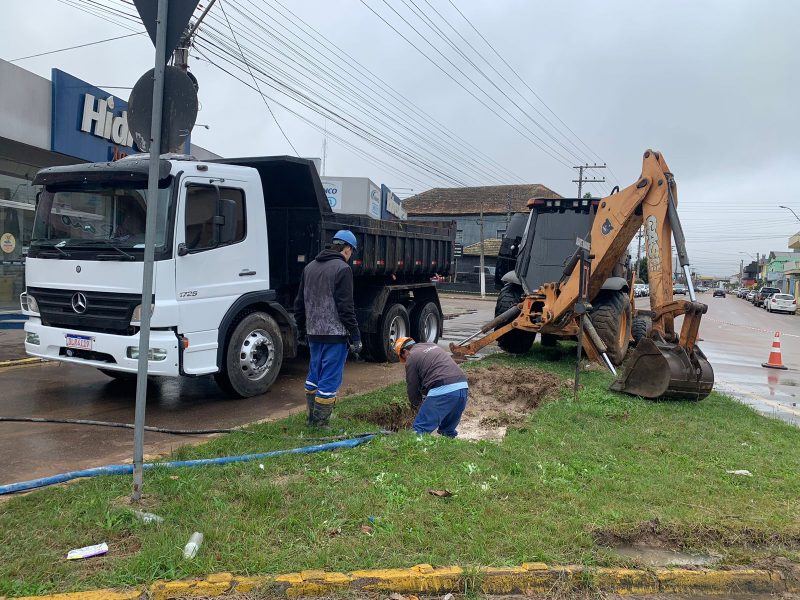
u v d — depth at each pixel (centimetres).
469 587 325
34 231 720
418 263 1169
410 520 376
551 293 995
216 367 702
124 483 418
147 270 385
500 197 5678
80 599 289
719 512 427
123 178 656
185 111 382
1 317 1355
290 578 312
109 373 829
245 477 433
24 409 680
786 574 363
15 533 342
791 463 555
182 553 323
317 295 577
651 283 868
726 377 1198
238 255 728
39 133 1341
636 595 345
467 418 754
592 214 1119
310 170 848
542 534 372
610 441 590
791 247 7188
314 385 592
